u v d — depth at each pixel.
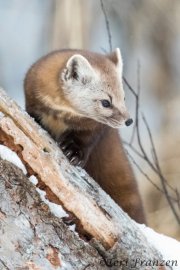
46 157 8.92
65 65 11.96
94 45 25.05
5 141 8.78
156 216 19.84
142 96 26.72
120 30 26.48
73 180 9.09
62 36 23.20
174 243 9.88
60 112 11.79
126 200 13.26
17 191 8.60
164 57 27.20
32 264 8.36
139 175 21.44
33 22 30.36
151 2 25.77
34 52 29.81
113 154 12.94
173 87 27.12
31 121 9.21
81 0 23.33
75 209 8.87
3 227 8.39
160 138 23.23
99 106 12.09
